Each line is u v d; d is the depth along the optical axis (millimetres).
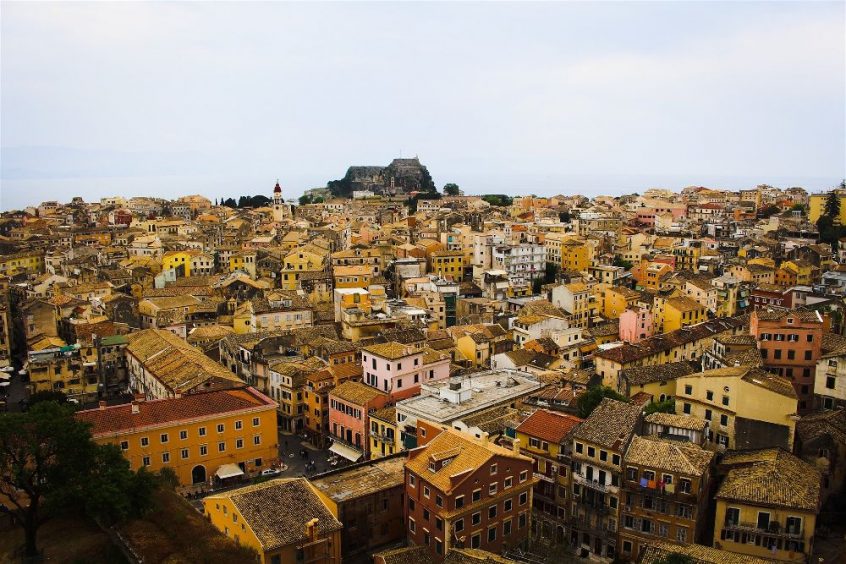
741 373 100125
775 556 83812
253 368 162250
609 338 190500
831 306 177125
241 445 125875
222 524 83312
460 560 73875
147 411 119312
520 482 89250
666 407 113250
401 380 133750
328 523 79438
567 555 94938
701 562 74062
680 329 168375
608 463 92500
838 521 93875
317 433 142875
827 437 95500
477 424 108312
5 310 190000
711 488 94500
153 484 83125
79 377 165875
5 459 74750
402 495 93000
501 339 176500
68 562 76375
